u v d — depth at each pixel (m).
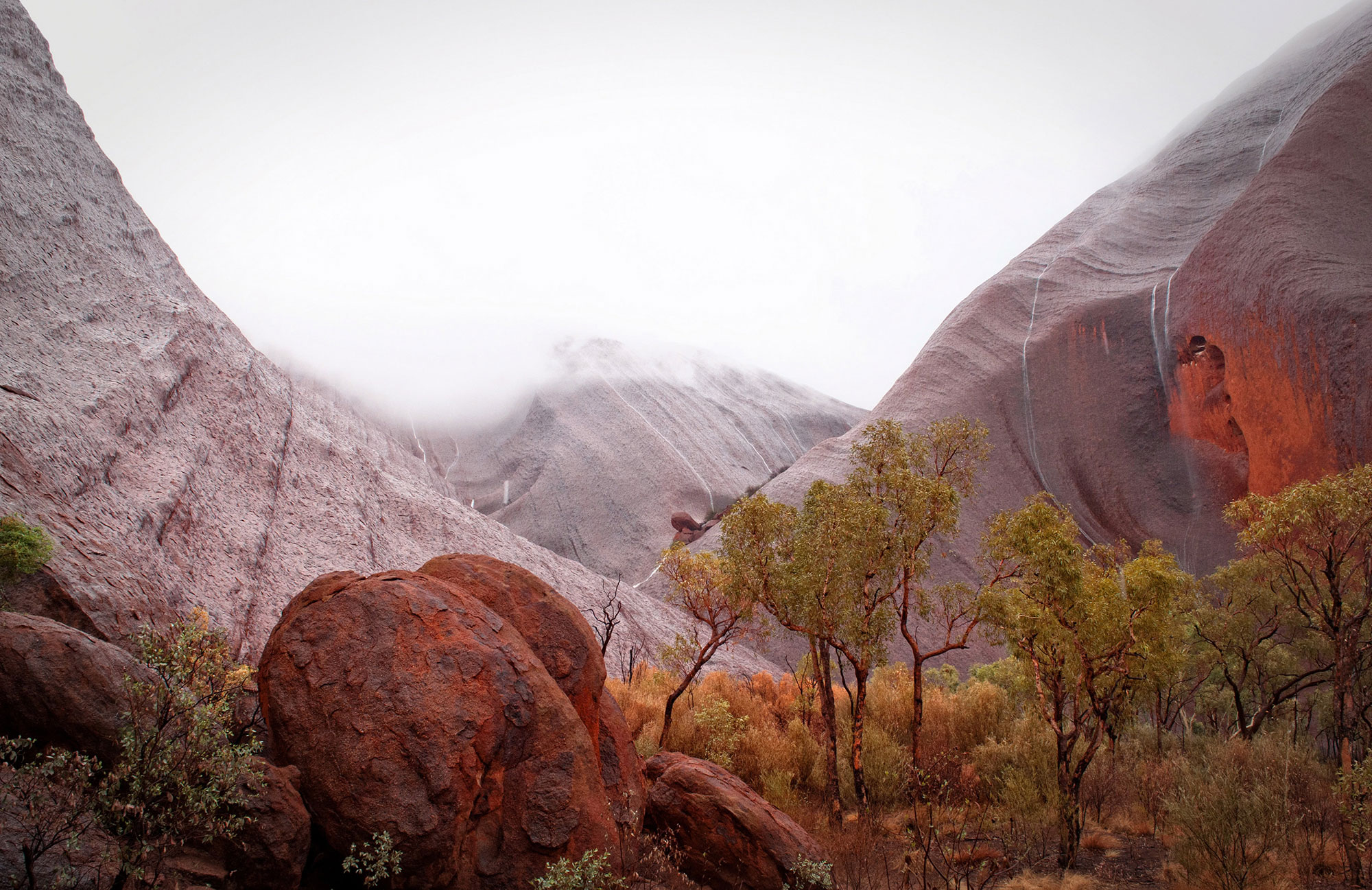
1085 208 97.19
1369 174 66.56
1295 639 21.52
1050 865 11.66
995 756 16.41
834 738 14.48
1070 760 15.22
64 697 6.03
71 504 17.31
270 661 7.40
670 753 11.30
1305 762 14.91
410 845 6.49
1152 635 13.42
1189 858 10.73
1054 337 78.69
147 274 33.06
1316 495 13.70
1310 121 72.12
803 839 9.80
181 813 5.45
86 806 5.15
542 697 7.71
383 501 38.84
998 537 14.24
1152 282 79.69
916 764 15.23
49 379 21.28
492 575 9.19
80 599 8.98
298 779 6.72
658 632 47.44
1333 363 57.59
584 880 6.90
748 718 16.78
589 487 102.19
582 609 43.06
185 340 30.92
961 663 49.81
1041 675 13.88
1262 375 63.28
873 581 15.80
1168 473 69.06
